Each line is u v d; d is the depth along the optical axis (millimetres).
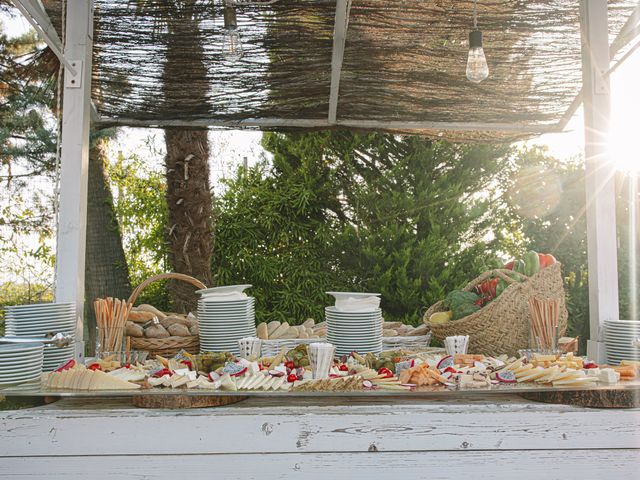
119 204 6082
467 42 3424
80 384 1816
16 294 5406
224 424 1726
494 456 1742
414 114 4031
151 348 2896
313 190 6414
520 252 6465
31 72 5215
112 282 5562
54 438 1715
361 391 1754
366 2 3174
